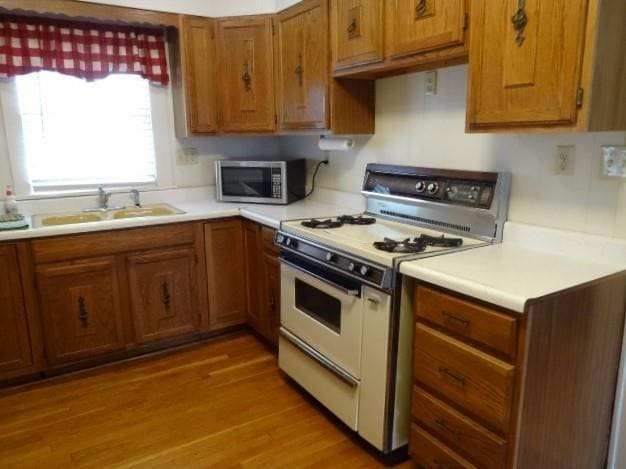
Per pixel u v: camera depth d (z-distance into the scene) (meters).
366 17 2.12
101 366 2.70
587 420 1.60
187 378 2.57
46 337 2.49
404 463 1.91
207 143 3.40
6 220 2.42
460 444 1.54
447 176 2.11
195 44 2.92
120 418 2.21
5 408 2.29
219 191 3.19
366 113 2.57
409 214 2.32
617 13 1.32
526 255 1.73
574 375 1.49
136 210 3.06
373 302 1.78
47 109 2.85
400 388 1.80
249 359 2.79
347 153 2.86
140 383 2.52
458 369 1.51
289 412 2.26
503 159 1.94
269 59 2.86
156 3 2.78
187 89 2.95
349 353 1.96
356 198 2.80
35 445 2.02
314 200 3.21
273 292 2.67
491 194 1.92
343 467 1.89
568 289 1.38
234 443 2.03
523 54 1.47
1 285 2.34
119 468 1.88
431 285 1.59
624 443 1.69
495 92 1.57
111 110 3.05
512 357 1.34
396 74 2.40
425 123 2.28
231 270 2.99
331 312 2.09
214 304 2.97
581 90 1.33
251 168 3.08
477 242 1.94
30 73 2.69
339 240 2.00
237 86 2.97
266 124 2.95
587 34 1.30
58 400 2.36
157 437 2.07
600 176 1.63
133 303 2.71
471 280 1.44
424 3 1.83
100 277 2.58
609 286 1.52
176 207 3.03
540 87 1.43
